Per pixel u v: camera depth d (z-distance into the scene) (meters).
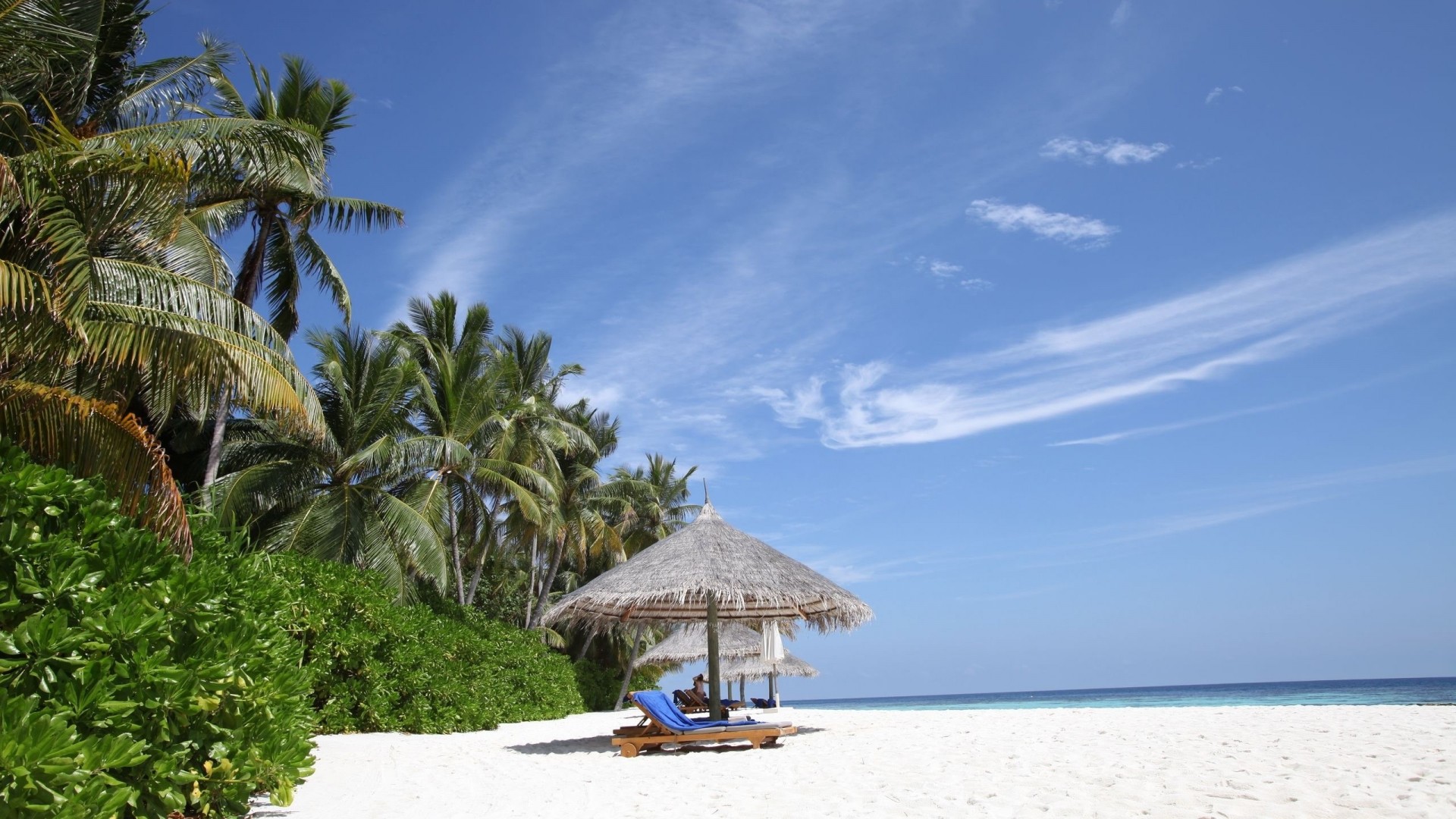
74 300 6.19
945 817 5.55
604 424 33.00
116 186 7.48
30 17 9.31
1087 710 15.48
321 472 18.97
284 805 5.48
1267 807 5.29
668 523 35.88
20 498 3.92
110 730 3.58
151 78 14.86
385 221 18.66
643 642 36.25
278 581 7.77
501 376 23.34
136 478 6.50
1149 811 5.38
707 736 10.41
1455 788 5.69
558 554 29.23
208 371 7.56
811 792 6.94
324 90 18.41
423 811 6.39
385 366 19.53
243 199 17.00
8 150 10.79
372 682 12.95
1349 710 12.47
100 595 3.92
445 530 22.56
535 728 16.47
